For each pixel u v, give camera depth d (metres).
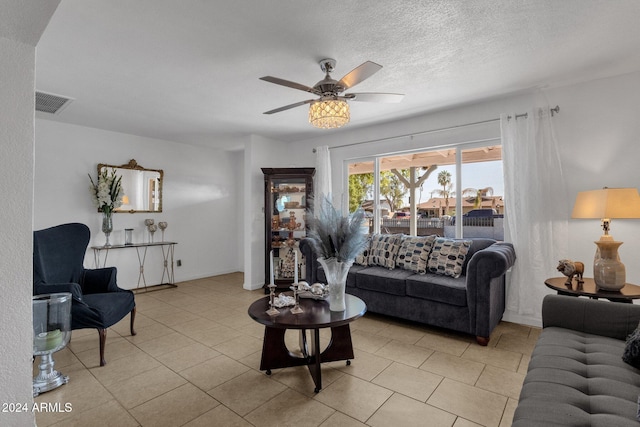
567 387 1.32
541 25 2.07
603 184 2.90
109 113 3.79
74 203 4.26
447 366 2.40
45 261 2.73
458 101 3.46
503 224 3.46
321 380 2.21
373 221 4.55
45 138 4.05
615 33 2.17
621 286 2.27
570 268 2.52
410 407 1.90
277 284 4.63
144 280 4.93
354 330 3.16
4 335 1.23
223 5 1.83
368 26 2.06
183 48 2.30
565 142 3.07
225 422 1.78
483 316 2.76
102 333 2.46
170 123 4.24
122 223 4.71
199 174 5.65
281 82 2.20
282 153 5.35
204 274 5.70
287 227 4.84
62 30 2.06
